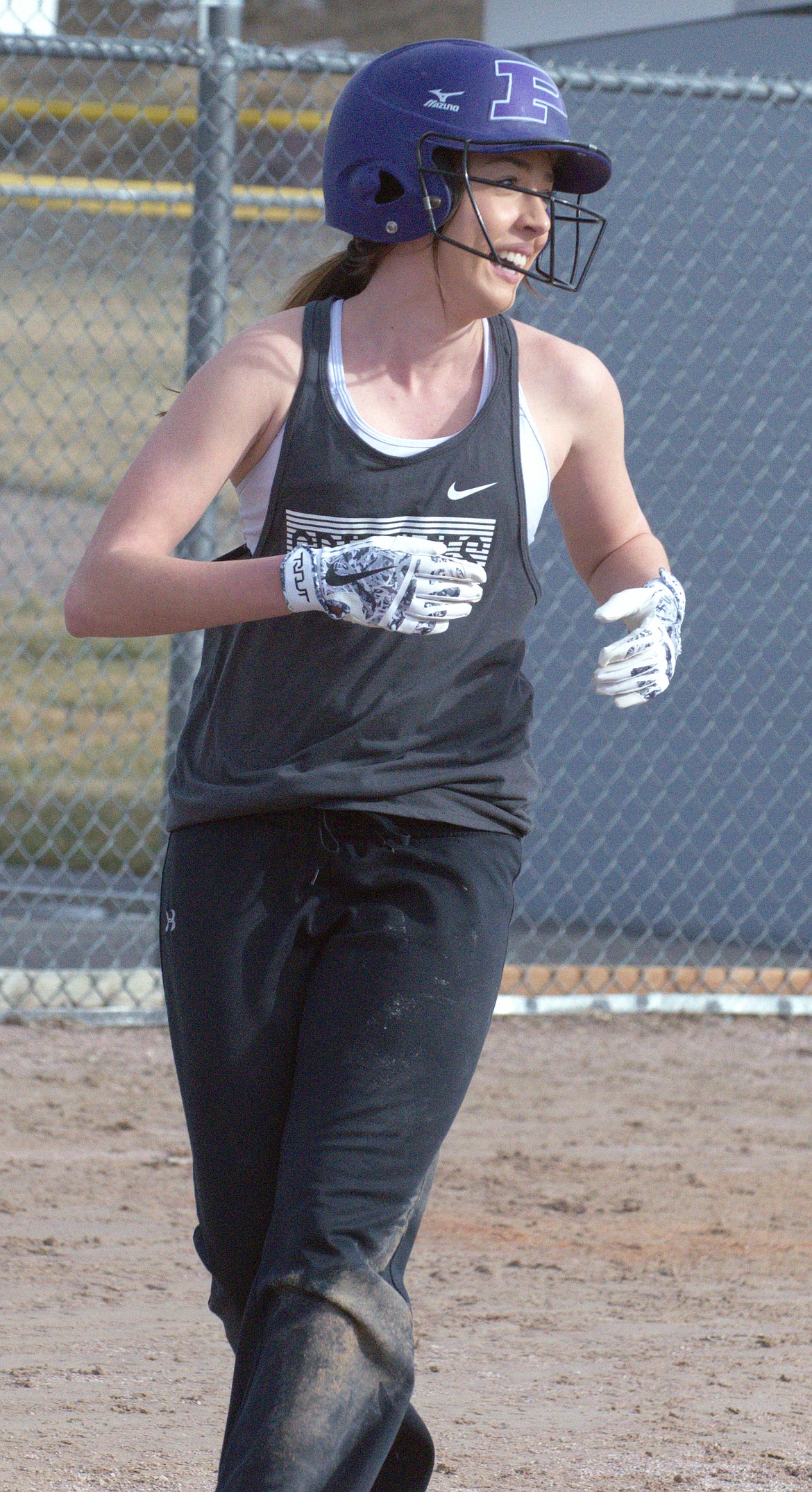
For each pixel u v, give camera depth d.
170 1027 9.74
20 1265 16.81
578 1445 13.06
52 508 65.06
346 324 9.56
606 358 33.25
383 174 9.59
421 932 9.16
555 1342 15.37
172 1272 16.89
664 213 32.84
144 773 43.75
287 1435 8.28
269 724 9.42
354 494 9.27
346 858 9.32
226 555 9.91
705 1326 15.91
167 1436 13.01
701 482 33.12
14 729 46.75
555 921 34.22
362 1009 9.01
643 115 32.78
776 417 32.81
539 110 9.41
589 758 33.94
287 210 35.44
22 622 56.41
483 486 9.43
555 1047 26.48
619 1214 19.12
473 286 9.45
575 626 33.88
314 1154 8.78
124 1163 20.25
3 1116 21.64
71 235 68.06
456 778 9.45
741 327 32.69
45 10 29.66
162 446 9.31
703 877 33.38
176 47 25.39
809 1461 12.87
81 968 28.52
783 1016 28.66
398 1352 8.64
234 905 9.32
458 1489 12.12
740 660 33.19
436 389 9.59
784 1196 20.00
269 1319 8.59
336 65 26.11
